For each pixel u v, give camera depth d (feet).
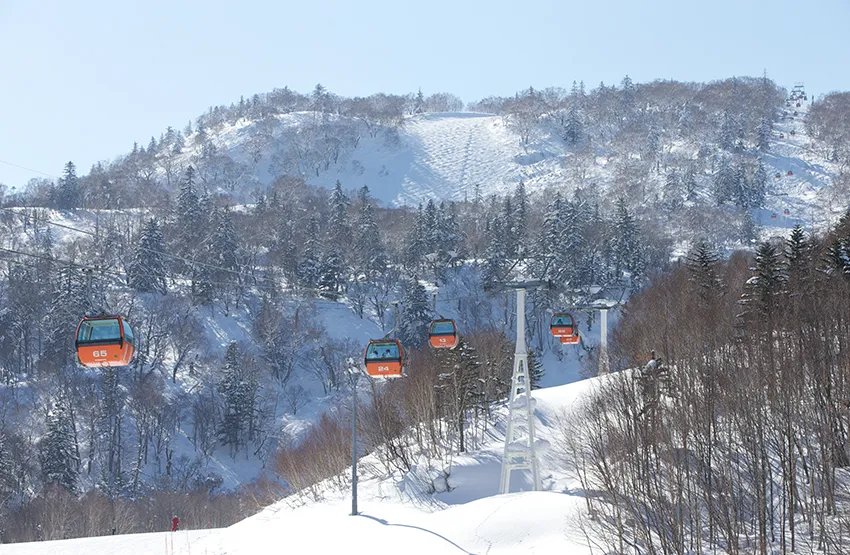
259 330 432.66
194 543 149.79
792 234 223.10
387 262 515.91
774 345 152.46
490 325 411.34
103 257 457.27
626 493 121.39
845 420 133.59
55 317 393.91
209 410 371.35
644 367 173.06
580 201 576.61
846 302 159.84
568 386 243.60
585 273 452.76
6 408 347.15
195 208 538.88
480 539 127.34
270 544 140.77
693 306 230.68
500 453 199.11
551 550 118.11
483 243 561.84
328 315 456.86
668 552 110.11
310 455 243.40
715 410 151.53
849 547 107.34
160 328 414.62
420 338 401.90
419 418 222.69
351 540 134.10
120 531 265.13
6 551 144.56
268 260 513.45
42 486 286.87
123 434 347.97
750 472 124.57
